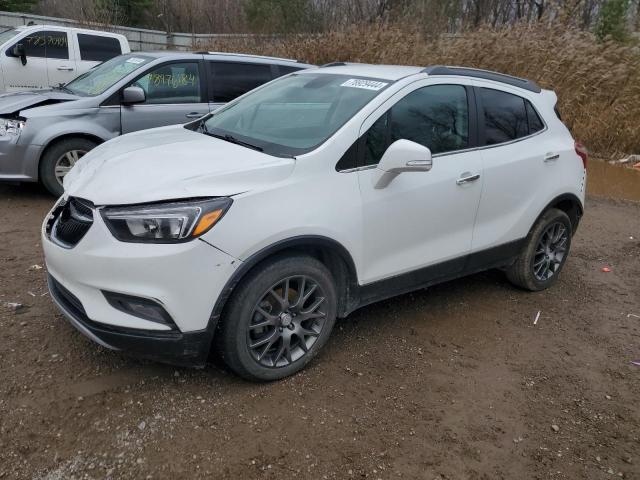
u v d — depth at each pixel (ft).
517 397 11.16
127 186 9.76
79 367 10.80
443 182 12.55
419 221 12.28
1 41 35.40
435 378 11.53
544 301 15.80
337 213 10.75
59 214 10.57
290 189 10.27
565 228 16.24
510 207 14.40
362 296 11.87
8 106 20.29
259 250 9.77
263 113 13.32
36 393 9.96
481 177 13.38
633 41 38.91
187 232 9.18
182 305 9.29
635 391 11.75
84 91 22.06
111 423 9.42
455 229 13.21
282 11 59.93
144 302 9.29
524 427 10.28
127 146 12.07
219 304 9.57
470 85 13.78
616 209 26.99
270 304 10.46
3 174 19.89
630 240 22.18
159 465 8.62
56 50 34.40
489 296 15.76
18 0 72.79
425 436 9.78
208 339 9.70
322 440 9.43
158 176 9.94
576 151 16.11
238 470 8.65
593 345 13.55
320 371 11.37
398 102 12.17
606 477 9.24
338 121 11.62
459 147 13.23
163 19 79.46
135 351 9.59
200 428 9.46
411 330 13.41
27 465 8.44
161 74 22.03
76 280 9.64
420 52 40.24
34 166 20.02
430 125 12.68
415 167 10.76
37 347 11.32
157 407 9.89
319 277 10.84
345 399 10.56
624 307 15.88
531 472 9.20
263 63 24.30
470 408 10.67
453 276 13.83
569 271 18.33
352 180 11.09
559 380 11.90
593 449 9.87
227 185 9.78
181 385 10.53
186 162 10.52
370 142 11.51
